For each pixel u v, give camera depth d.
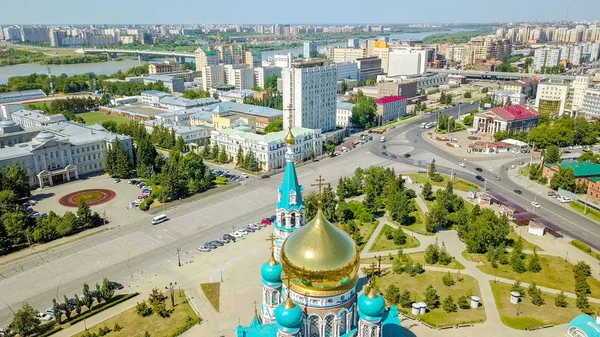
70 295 121.25
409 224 161.50
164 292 120.88
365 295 70.81
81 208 159.38
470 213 158.12
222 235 154.75
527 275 126.94
